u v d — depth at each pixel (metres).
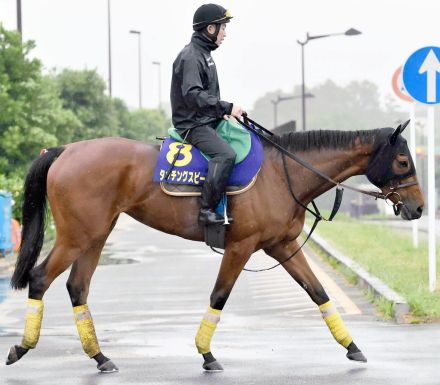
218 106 9.93
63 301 15.70
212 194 9.81
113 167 9.95
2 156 34.50
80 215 9.89
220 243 9.95
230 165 9.84
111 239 31.53
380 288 15.30
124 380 9.28
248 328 12.60
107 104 57.94
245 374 9.49
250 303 15.34
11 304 15.49
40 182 10.17
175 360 10.30
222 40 10.22
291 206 10.14
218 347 11.01
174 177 9.98
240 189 9.89
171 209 10.02
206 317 9.89
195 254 25.11
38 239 10.17
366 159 10.28
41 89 36.56
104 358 9.77
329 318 10.19
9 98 33.94
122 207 10.06
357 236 30.19
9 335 12.23
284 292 16.75
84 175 9.91
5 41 35.44
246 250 9.98
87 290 10.09
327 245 25.92
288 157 10.18
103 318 13.69
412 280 16.31
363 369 9.62
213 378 9.34
